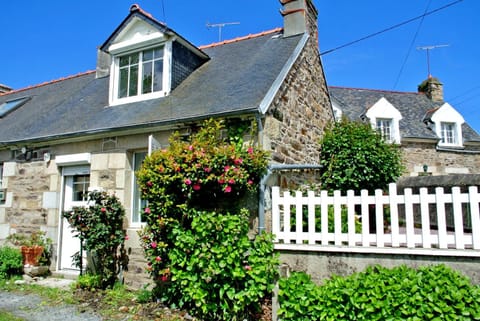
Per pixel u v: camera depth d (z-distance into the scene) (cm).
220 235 434
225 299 438
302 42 734
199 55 830
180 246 451
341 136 784
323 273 427
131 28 771
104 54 1035
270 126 534
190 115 551
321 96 850
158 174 472
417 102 1678
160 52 749
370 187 758
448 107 1529
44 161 737
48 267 695
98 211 580
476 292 347
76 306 505
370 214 714
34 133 760
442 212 386
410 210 399
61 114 831
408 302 357
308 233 442
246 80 637
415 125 1503
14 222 758
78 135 662
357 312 374
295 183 636
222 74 721
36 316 463
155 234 497
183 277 452
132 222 630
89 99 871
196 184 457
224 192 485
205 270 432
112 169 648
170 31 717
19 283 627
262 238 446
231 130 528
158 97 716
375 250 402
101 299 528
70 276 668
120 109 725
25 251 674
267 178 491
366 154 756
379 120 1448
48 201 720
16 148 782
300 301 400
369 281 377
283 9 824
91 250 590
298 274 424
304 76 736
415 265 389
